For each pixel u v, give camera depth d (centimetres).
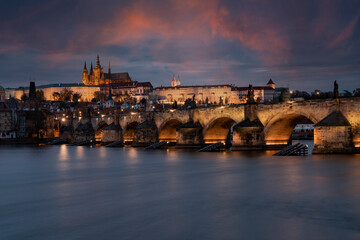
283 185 5800
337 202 4644
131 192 5591
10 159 12012
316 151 9456
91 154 13625
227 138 14600
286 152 10175
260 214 4200
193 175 7238
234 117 12456
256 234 3575
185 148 14212
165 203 4788
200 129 13950
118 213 4350
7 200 5212
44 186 6369
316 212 4241
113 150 15562
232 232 3631
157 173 7712
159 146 15550
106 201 4994
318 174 6688
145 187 6006
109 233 3662
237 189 5600
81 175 7731
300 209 4366
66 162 10725
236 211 4341
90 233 3675
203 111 13825
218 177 6856
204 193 5362
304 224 3831
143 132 16725
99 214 4328
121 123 19362
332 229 3678
